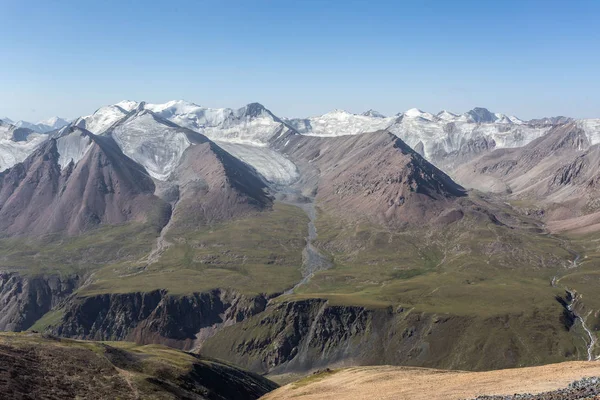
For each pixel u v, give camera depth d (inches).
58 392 5064.0
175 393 6097.4
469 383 4306.1
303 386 6028.5
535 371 4340.6
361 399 4463.6
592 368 4099.4
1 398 4473.4
